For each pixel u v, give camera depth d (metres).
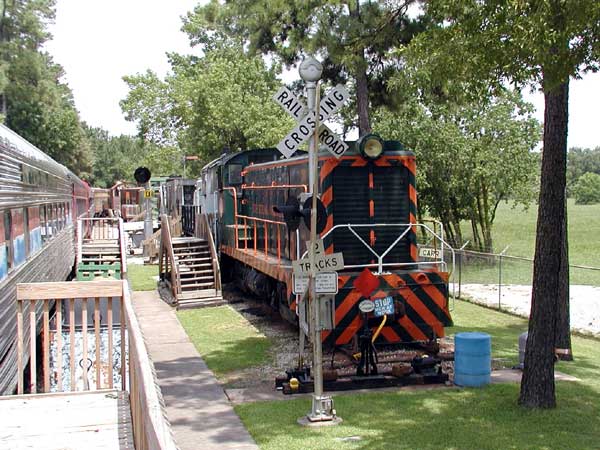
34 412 5.46
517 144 22.33
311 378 8.31
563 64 6.16
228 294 16.92
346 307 9.45
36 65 42.47
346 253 10.23
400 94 14.79
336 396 7.95
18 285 6.00
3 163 7.22
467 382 8.27
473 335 8.42
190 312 14.66
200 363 9.88
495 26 6.60
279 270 11.25
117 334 11.09
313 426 6.84
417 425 6.79
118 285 6.23
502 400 7.64
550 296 7.26
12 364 7.40
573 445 6.14
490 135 22.38
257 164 15.39
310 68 7.58
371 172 10.27
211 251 16.53
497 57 6.57
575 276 21.34
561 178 7.26
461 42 7.00
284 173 12.39
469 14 6.99
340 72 15.30
